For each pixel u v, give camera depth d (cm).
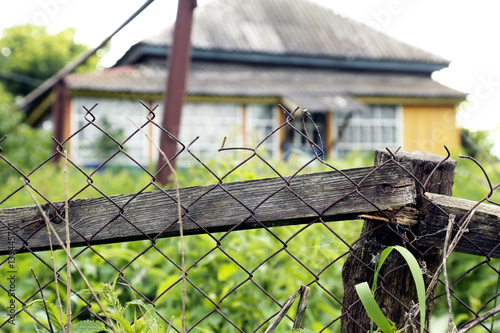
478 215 135
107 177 574
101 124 1529
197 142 1634
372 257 143
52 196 469
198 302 251
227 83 1725
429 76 2062
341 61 1964
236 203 138
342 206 134
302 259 268
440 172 139
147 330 131
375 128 1841
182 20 640
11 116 1686
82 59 1156
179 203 127
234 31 1959
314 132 1748
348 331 145
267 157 315
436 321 273
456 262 327
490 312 135
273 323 137
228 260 255
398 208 134
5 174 1054
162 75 1686
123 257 271
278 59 1914
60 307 128
